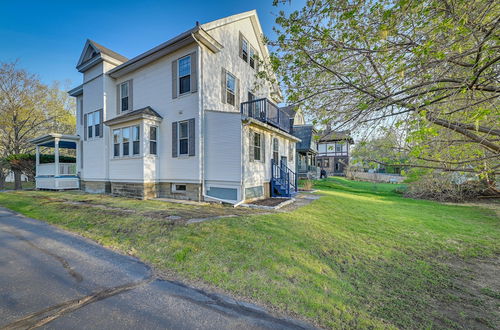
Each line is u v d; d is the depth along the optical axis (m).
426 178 11.26
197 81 8.68
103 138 11.22
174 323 2.19
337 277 3.30
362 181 23.34
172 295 2.71
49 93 19.67
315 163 26.22
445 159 3.27
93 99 11.85
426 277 3.47
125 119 9.59
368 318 2.39
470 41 2.69
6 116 17.06
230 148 8.41
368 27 3.16
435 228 6.23
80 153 13.23
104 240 4.59
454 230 6.10
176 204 7.98
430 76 2.82
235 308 2.47
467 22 2.49
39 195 10.60
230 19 10.17
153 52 9.45
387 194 14.56
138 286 2.91
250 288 2.88
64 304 2.47
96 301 2.54
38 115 18.75
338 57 3.51
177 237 4.47
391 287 3.12
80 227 5.41
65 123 21.56
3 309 2.36
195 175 8.84
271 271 3.30
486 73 2.69
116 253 4.01
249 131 8.86
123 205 7.64
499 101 2.70
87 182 12.24
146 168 9.30
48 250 4.10
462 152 3.28
